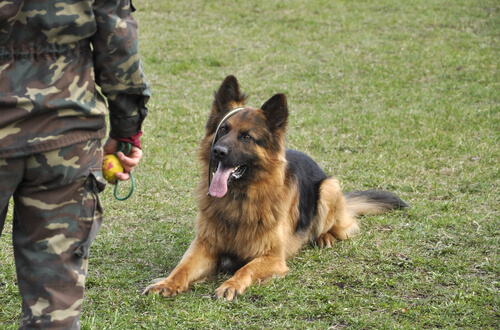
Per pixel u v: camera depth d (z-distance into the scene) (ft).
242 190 14.03
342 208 17.47
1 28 6.26
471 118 29.86
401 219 18.20
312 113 31.24
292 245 15.51
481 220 17.65
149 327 10.86
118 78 7.23
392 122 29.48
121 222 17.26
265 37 47.29
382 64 40.81
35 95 6.49
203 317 11.28
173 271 13.21
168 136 26.63
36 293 7.00
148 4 55.88
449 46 44.16
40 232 7.00
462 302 12.30
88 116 6.98
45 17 6.44
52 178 6.86
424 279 13.74
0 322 11.02
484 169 22.76
